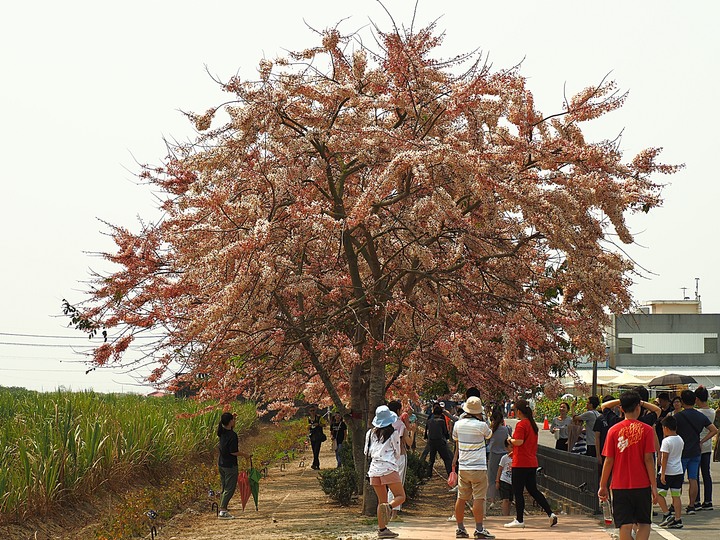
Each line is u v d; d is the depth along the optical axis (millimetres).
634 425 9773
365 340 16750
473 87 14133
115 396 29188
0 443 15711
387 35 14875
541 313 15414
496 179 13586
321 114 15445
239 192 15078
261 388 19203
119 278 17625
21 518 14617
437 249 15766
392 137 14086
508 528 13359
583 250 13680
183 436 24875
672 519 13289
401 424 14328
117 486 18766
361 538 12438
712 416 15445
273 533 13750
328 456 35625
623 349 69000
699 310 75750
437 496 19516
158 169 18859
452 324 15461
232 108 14516
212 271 14633
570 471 16500
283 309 15836
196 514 17781
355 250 16969
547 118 14609
